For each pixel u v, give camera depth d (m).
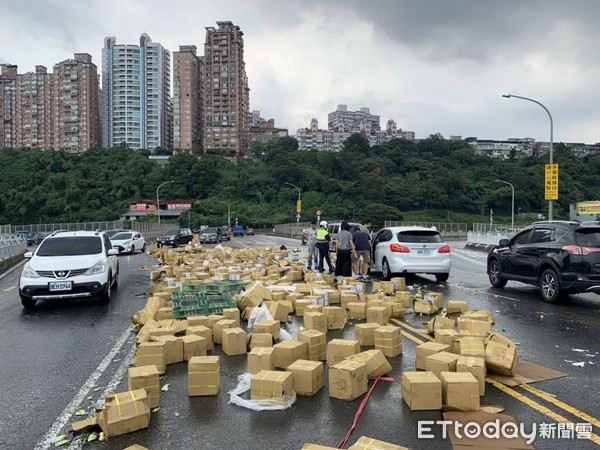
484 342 5.79
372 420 4.32
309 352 5.88
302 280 14.27
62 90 134.00
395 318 8.62
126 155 114.62
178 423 4.32
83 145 134.12
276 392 4.66
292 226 66.81
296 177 111.06
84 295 10.04
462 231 64.50
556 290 10.08
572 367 5.79
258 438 4.02
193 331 6.68
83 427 4.18
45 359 6.38
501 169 105.38
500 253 12.34
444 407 4.49
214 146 145.38
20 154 99.06
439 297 9.41
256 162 128.75
